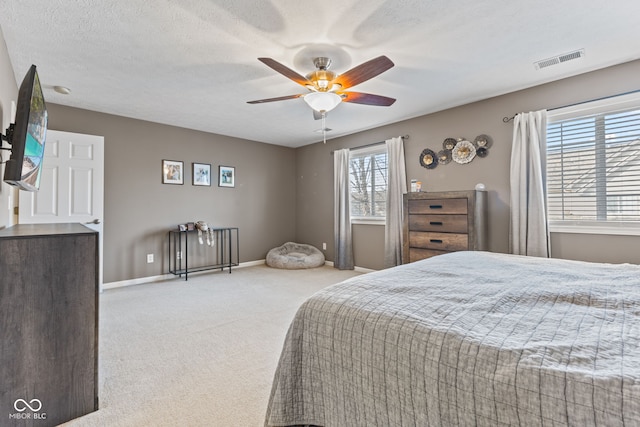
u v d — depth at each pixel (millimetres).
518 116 3143
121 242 4051
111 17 1975
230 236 5000
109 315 2939
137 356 2125
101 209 3742
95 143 3701
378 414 912
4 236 1369
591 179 2826
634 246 2609
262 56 2479
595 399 607
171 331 2559
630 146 2635
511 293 1194
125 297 3533
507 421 679
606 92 2709
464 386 751
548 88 3025
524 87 3145
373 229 4797
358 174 5043
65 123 3615
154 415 1521
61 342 1479
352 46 2344
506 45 2350
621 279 1406
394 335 913
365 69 2180
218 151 5082
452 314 978
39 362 1423
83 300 1544
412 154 4176
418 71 2777
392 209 4320
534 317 968
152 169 4336
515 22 2064
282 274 4781
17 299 1379
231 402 1625
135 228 4176
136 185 4184
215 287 4000
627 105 2635
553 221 3020
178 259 4594
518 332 859
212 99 3438
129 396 1673
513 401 678
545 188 2996
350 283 1332
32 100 1515
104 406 1588
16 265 1379
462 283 1341
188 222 4711
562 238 2955
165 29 2111
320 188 5676
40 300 1432
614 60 2594
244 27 2098
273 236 5848
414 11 1944
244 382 1812
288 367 1160
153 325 2691
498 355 751
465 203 3104
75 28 2088
